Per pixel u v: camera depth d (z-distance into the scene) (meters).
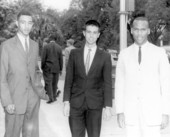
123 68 4.04
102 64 4.32
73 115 4.38
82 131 4.42
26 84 4.36
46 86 9.45
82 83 4.32
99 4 29.23
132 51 4.01
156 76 3.90
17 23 4.41
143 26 3.89
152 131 3.92
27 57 4.38
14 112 4.30
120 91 4.04
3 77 4.22
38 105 4.55
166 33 19.52
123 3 7.51
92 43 4.34
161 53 3.93
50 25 32.12
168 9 18.19
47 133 6.34
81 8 38.88
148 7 18.28
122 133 6.27
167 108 3.84
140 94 3.89
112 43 25.77
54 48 9.45
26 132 4.51
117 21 22.95
